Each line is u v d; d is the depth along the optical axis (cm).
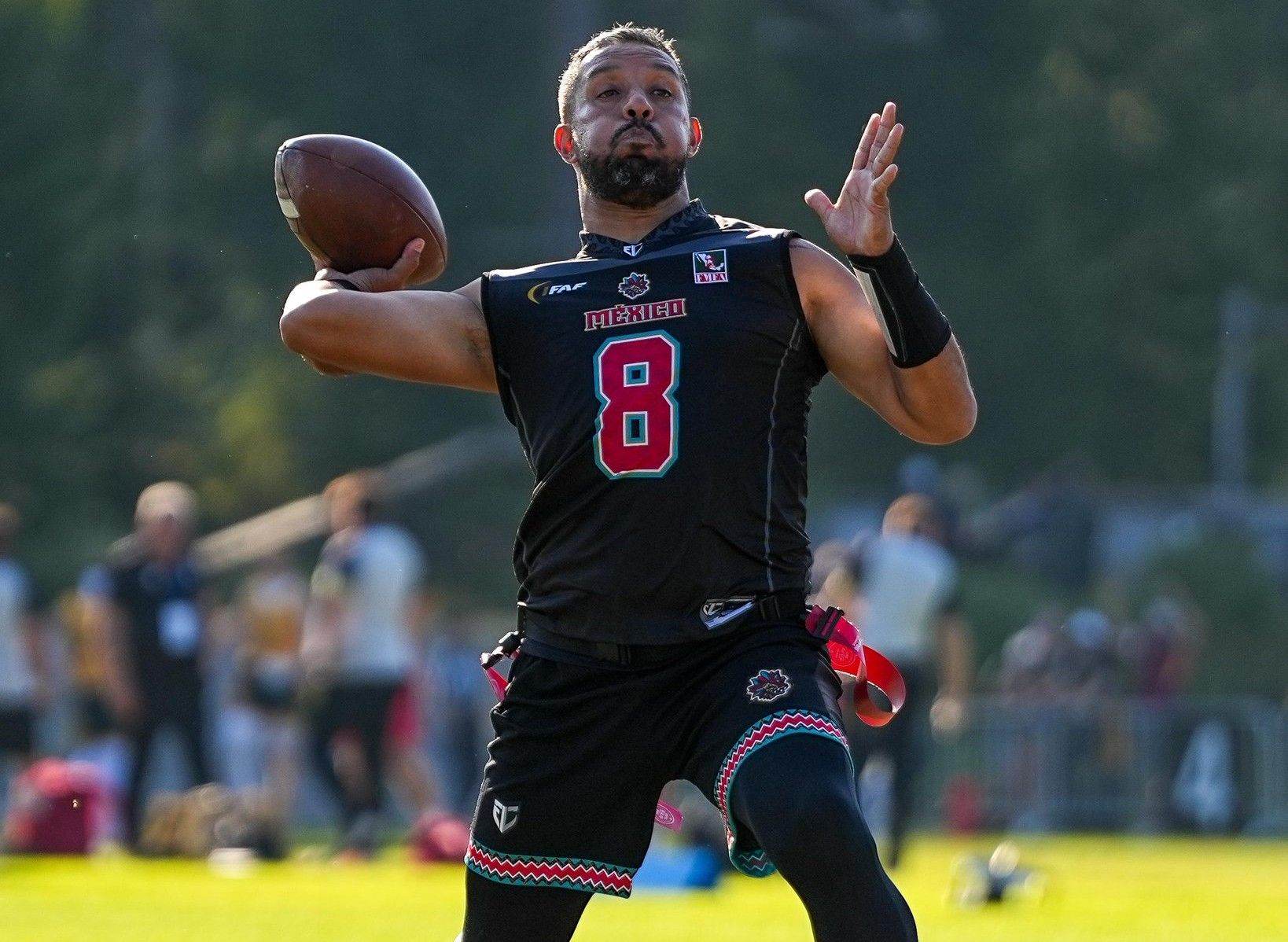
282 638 5778
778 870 1486
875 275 1568
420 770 5344
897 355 1580
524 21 14888
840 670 1612
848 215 1570
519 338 1638
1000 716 7781
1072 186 14850
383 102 14712
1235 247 15025
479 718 7875
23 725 5162
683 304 1606
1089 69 15100
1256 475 15375
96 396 13488
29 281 13288
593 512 1593
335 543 4934
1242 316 14738
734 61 14725
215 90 15362
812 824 1461
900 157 14962
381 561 4891
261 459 13788
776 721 1521
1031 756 7744
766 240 1634
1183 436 15012
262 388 13975
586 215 1694
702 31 14862
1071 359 14712
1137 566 11794
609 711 1584
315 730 4941
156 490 5084
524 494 13850
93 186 13688
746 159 14650
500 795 1611
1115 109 14812
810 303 1622
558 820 1597
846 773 1500
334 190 1744
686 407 1582
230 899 3556
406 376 1650
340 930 2977
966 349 14662
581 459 1593
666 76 1678
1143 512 12812
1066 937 2959
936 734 7806
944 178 14975
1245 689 10612
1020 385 14712
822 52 15112
